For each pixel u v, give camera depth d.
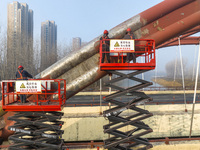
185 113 14.21
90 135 13.70
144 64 5.32
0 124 8.85
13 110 5.52
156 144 7.41
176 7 8.20
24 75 5.77
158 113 14.42
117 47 5.42
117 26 8.74
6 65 39.50
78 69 8.98
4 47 39.47
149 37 8.70
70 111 15.05
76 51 8.75
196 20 8.32
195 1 8.20
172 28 8.52
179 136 14.05
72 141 13.66
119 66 5.41
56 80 5.62
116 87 5.70
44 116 5.69
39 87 5.45
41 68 49.81
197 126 14.09
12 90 6.16
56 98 8.45
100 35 8.66
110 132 6.03
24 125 5.63
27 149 5.75
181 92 29.77
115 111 5.86
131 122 5.90
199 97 25.19
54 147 5.85
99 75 8.76
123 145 7.12
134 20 8.48
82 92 30.00
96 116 13.84
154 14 8.33
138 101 5.81
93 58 8.84
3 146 6.75
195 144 7.30
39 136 6.14
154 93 29.88
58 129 5.84
